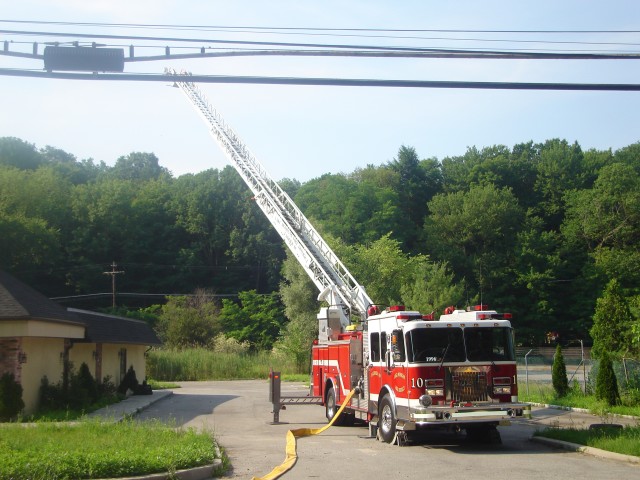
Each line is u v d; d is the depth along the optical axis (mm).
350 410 18969
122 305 79875
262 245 85562
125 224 81875
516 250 72250
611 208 70938
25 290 22953
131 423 17953
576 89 12289
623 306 24141
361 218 78125
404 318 15391
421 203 89500
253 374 53281
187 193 90125
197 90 39438
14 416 20234
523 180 84750
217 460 12344
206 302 73688
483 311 15641
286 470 11984
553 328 70188
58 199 78312
